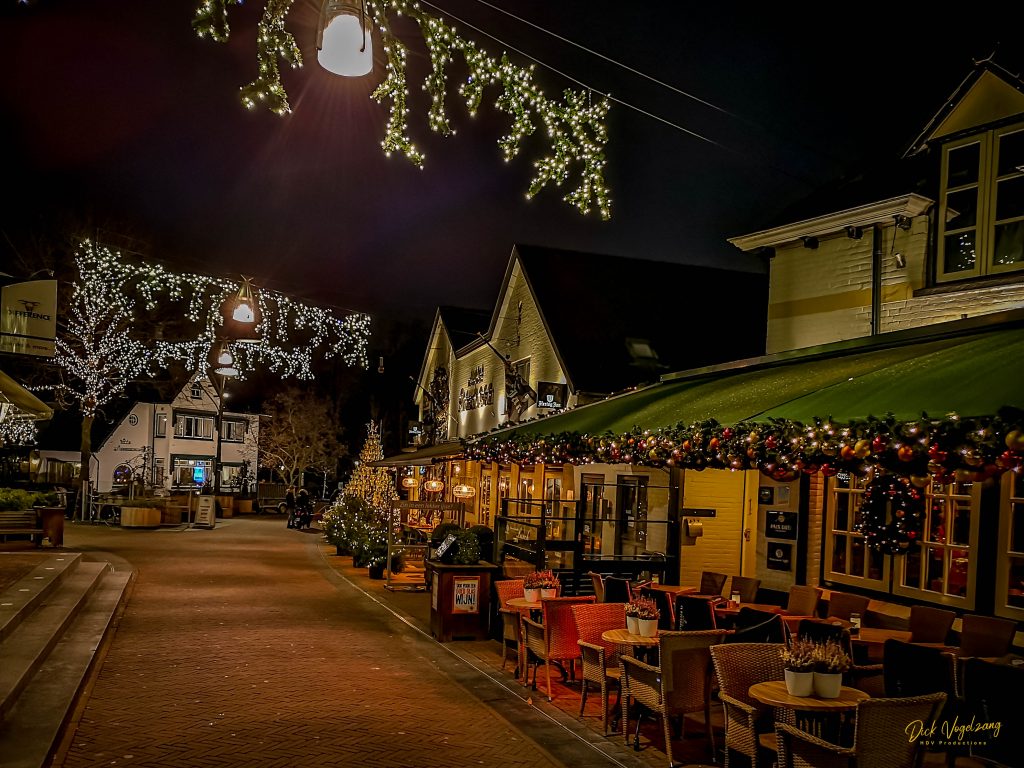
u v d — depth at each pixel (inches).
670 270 878.4
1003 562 335.0
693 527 515.8
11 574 485.7
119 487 1685.5
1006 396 173.6
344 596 609.3
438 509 687.1
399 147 192.9
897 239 412.5
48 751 235.5
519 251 829.8
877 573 403.5
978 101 368.2
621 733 287.7
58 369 1328.7
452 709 311.3
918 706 185.5
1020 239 351.9
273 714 293.3
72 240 1169.4
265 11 168.7
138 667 355.6
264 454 2186.3
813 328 456.4
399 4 187.8
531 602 366.9
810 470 220.1
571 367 708.7
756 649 237.6
